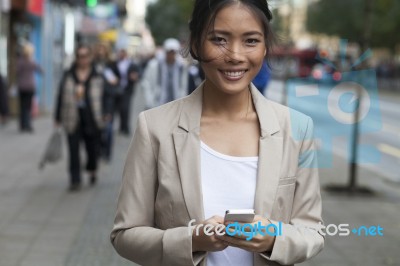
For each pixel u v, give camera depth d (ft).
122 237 7.03
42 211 23.65
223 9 6.67
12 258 17.98
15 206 24.32
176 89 32.58
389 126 63.31
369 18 29.60
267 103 7.08
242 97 7.02
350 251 19.51
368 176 34.12
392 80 150.41
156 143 7.02
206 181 6.80
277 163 6.80
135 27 216.33
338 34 151.84
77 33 89.20
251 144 6.93
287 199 6.88
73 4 66.13
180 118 7.01
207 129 7.00
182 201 6.73
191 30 6.95
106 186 28.68
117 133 48.11
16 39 56.85
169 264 6.63
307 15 172.14
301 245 6.60
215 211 6.72
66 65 71.41
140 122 7.13
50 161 27.32
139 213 7.04
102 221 22.39
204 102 7.10
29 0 55.83
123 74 46.16
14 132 47.03
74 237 20.29
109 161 34.86
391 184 32.35
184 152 6.85
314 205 7.12
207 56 6.75
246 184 6.78
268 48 7.00
